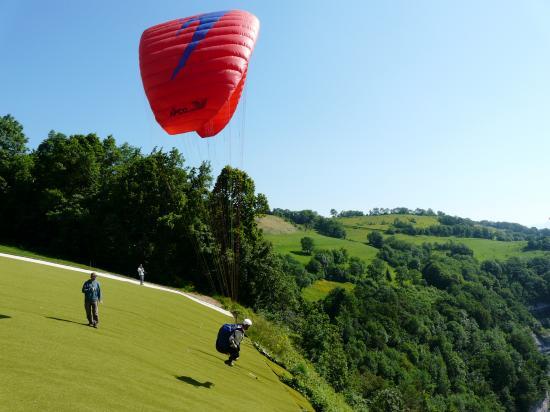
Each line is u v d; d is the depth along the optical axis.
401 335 102.38
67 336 13.48
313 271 132.62
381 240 189.75
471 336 117.12
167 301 32.97
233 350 17.17
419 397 77.06
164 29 17.25
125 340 15.74
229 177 58.19
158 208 57.25
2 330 12.20
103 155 66.06
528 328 141.75
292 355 33.75
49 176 61.00
